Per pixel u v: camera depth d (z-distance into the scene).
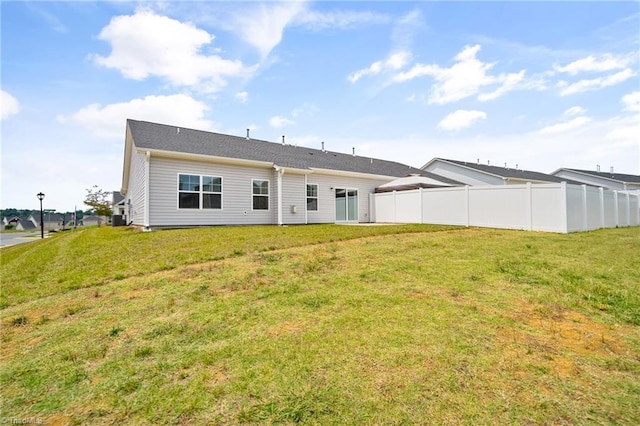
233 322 3.26
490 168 26.55
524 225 11.55
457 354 2.56
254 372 2.36
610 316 3.33
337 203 17.48
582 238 8.98
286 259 5.99
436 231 10.59
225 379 2.28
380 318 3.29
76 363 2.56
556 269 5.17
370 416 1.87
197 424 1.84
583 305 3.62
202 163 12.86
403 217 16.38
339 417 1.87
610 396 2.04
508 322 3.19
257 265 5.54
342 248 7.09
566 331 2.99
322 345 2.74
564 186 10.64
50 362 2.58
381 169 21.14
